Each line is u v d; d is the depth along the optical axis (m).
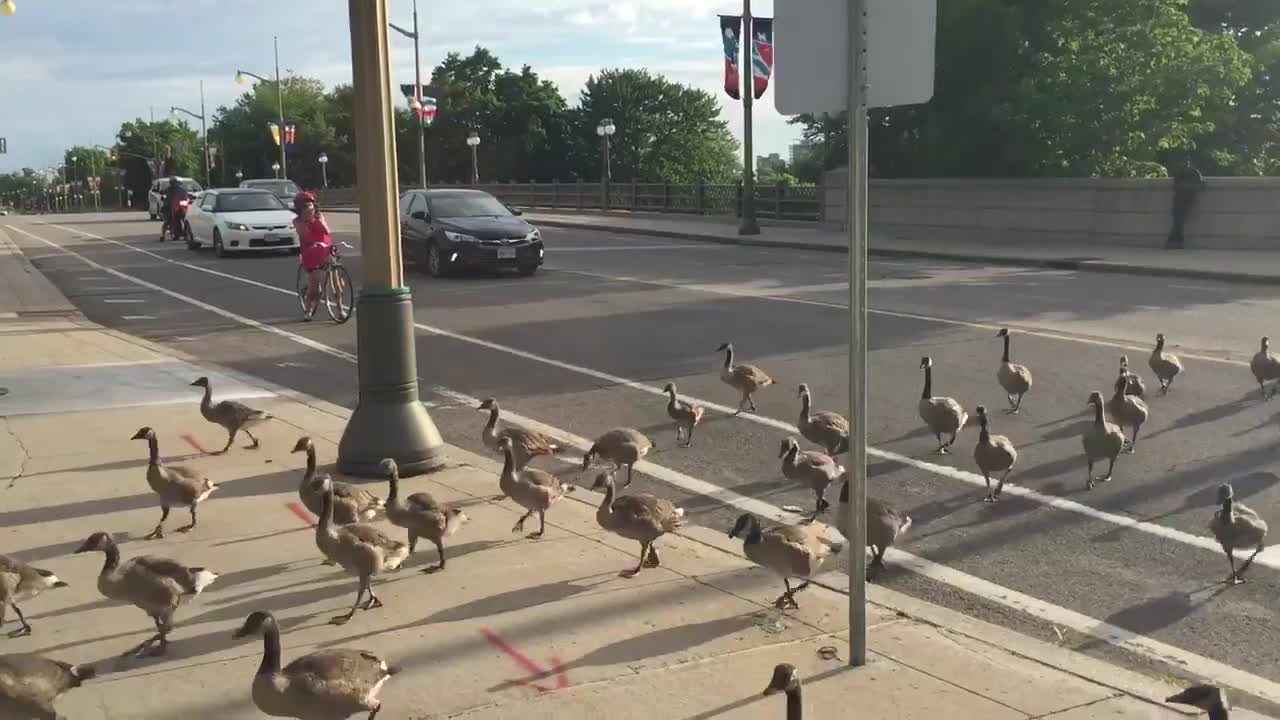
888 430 10.52
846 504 6.78
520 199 60.84
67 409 11.19
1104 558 7.16
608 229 41.81
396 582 6.48
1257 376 11.22
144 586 5.50
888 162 38.88
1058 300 19.12
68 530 7.42
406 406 8.84
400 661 5.38
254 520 7.63
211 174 122.94
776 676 4.29
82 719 4.86
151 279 25.23
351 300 18.50
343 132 111.00
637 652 5.46
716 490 8.84
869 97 4.77
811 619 5.89
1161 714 4.82
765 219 41.91
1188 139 34.97
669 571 6.66
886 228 36.12
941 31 33.59
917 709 4.82
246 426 9.65
